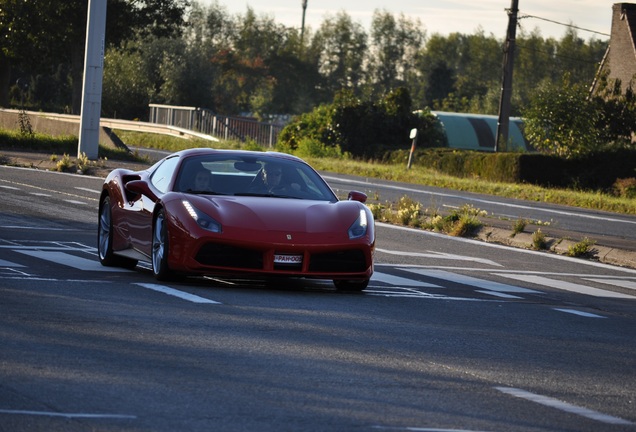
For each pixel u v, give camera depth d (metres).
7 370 15.26
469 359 18.42
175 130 129.75
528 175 96.75
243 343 18.42
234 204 25.70
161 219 26.00
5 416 12.87
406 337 20.19
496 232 46.06
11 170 66.06
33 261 28.70
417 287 28.52
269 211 25.61
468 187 84.44
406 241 42.09
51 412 13.16
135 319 20.17
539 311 25.44
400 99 129.50
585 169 98.88
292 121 133.62
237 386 15.12
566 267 37.31
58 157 73.81
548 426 13.97
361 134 125.31
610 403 15.67
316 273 25.14
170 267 25.38
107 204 29.31
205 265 24.77
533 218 58.62
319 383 15.66
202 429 12.73
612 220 62.31
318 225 25.47
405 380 16.28
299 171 28.11
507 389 16.14
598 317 25.12
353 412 14.01
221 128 143.25
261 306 22.89
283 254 24.92
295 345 18.53
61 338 17.83
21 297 22.06
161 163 28.72
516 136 142.25
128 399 14.01
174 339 18.38
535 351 19.72
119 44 165.38
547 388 16.45
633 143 112.62
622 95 122.25
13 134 86.31
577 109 103.88
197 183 26.92
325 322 21.31
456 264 35.41
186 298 23.34
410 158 103.88
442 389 15.83
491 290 29.11
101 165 68.81
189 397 14.30
